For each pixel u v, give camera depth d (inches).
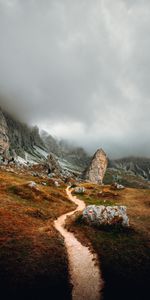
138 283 1117.1
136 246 1553.9
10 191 2714.1
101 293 1014.4
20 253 1227.2
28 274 1069.8
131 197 4114.2
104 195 4148.6
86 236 1646.2
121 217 1900.8
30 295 943.0
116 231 1785.2
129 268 1245.1
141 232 1873.8
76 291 1015.0
